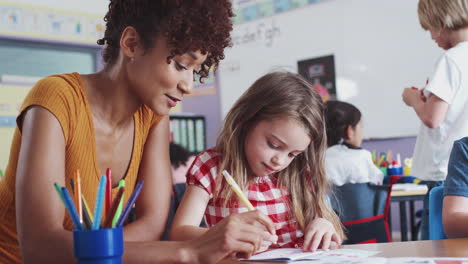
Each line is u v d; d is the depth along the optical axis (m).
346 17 4.56
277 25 4.99
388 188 2.18
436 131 1.95
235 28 5.27
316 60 4.76
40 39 4.14
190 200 1.23
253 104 1.21
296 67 4.89
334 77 4.66
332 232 1.06
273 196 1.29
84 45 4.36
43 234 0.78
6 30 4.00
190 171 1.27
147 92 0.87
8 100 3.89
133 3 0.86
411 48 4.23
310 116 1.17
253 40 5.15
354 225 2.13
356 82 4.54
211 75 5.41
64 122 0.86
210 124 5.45
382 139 4.41
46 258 0.77
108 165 0.99
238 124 1.24
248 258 0.91
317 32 4.74
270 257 0.92
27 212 0.79
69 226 0.92
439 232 1.32
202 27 0.83
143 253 0.76
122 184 0.65
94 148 0.94
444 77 1.92
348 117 2.23
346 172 2.14
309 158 1.29
